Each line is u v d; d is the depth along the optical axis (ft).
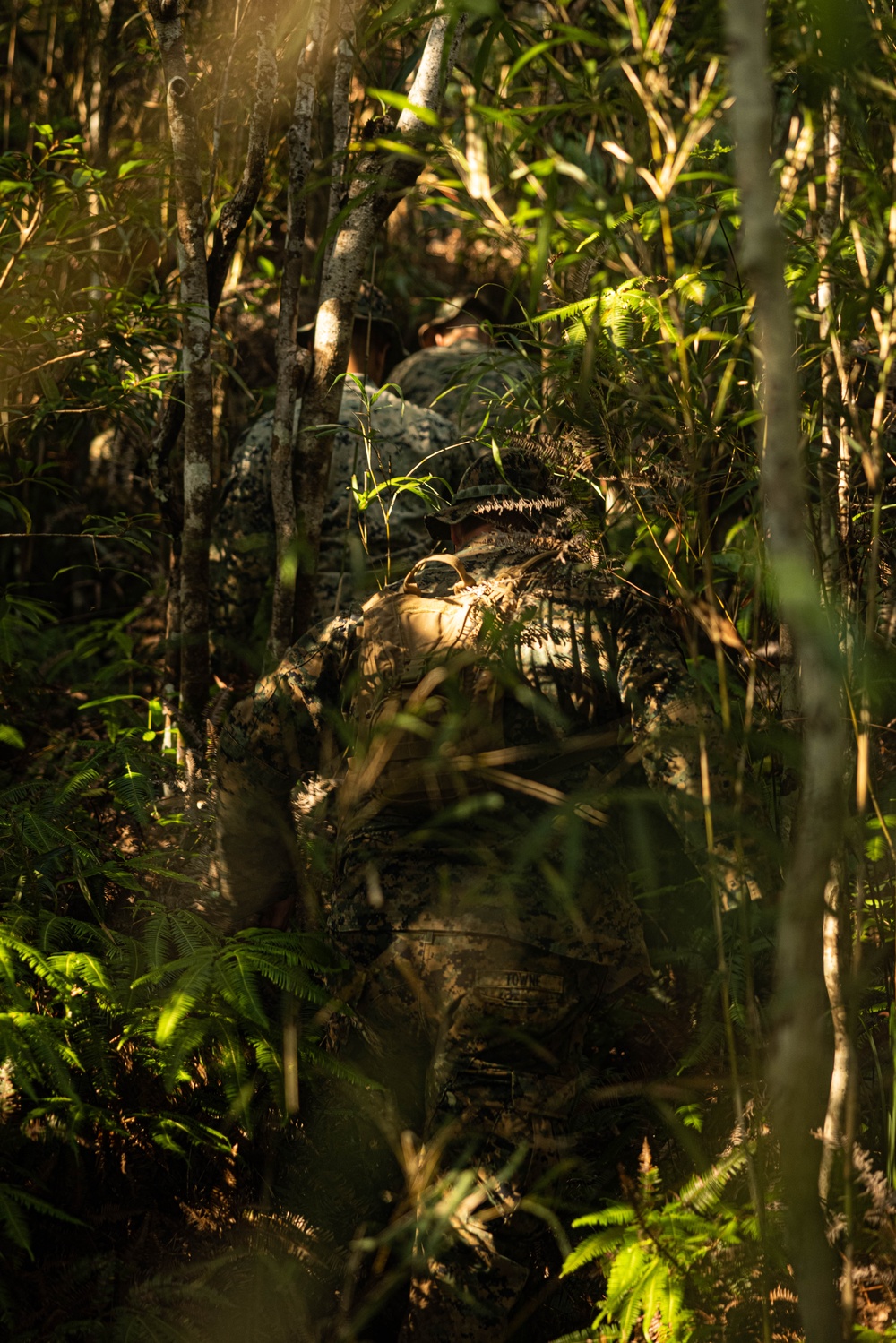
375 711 5.24
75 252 7.44
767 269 2.84
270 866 6.32
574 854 4.17
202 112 9.12
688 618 4.79
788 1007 3.21
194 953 5.84
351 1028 5.83
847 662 4.23
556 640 5.22
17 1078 5.09
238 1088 5.48
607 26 6.43
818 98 3.54
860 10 3.34
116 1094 5.64
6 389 7.74
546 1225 5.18
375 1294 5.26
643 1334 5.05
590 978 5.38
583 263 4.85
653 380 4.57
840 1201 4.42
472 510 5.46
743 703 5.36
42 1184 5.41
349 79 7.13
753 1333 4.62
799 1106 3.29
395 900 5.32
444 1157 5.12
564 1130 5.31
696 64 3.87
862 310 3.75
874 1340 4.16
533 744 5.24
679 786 4.88
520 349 5.44
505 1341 4.99
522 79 6.70
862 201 3.99
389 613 5.47
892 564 4.89
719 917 4.40
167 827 7.19
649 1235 4.54
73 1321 4.97
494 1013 5.17
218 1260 5.39
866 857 4.60
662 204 3.73
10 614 8.78
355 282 7.16
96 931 6.05
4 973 5.40
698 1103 5.40
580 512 5.20
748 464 4.83
